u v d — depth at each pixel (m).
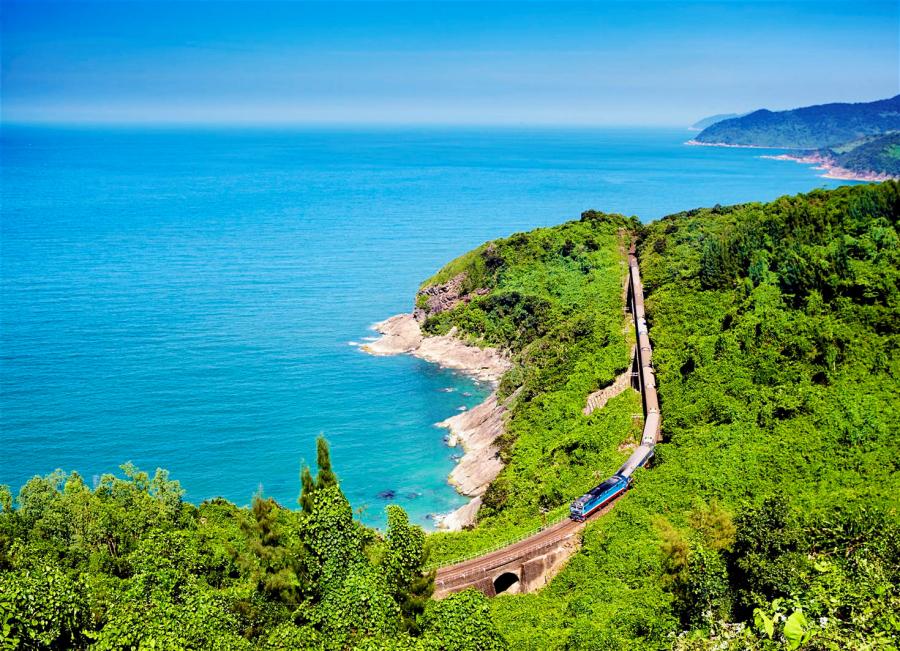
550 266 171.25
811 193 137.25
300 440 124.00
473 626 40.94
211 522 84.25
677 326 116.12
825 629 25.86
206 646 40.56
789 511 56.81
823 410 81.69
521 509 89.38
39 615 38.09
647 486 78.88
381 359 163.38
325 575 50.03
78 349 161.38
